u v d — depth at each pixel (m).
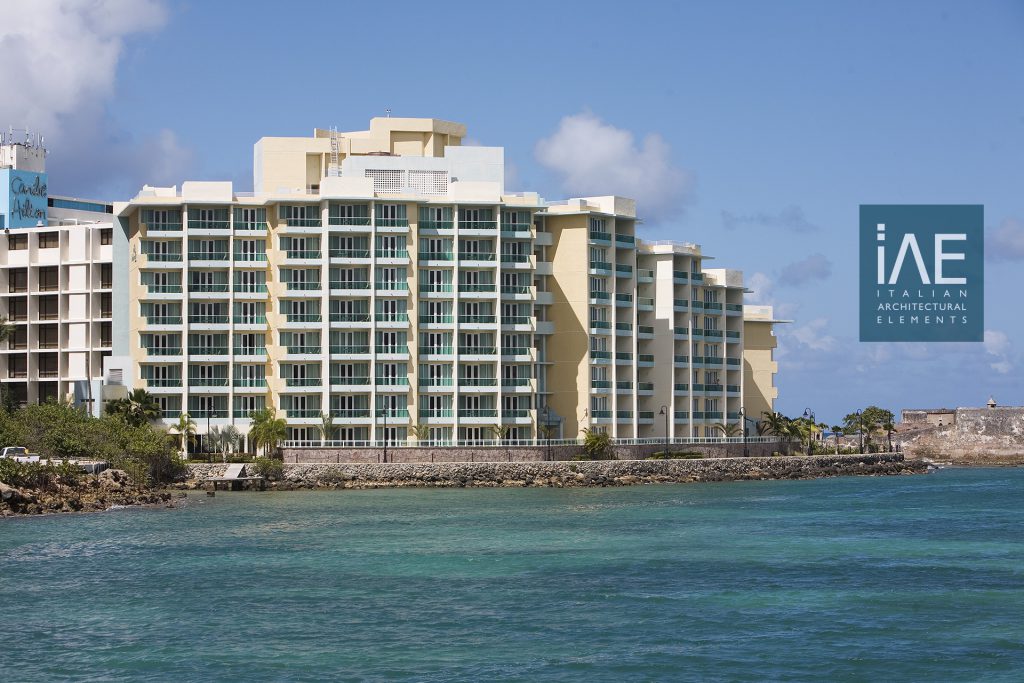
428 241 193.12
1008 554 104.81
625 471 192.62
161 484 171.00
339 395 188.75
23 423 162.00
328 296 187.88
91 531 117.50
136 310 189.50
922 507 150.50
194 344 188.00
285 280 188.25
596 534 118.19
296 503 151.12
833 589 87.44
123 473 154.62
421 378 191.50
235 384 188.25
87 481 146.25
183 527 121.81
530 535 117.12
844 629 74.62
